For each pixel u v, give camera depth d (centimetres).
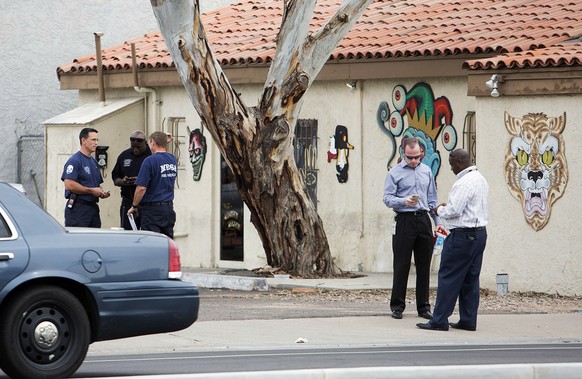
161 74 3850
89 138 2905
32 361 1650
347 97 3494
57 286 1678
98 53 3981
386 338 2164
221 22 4294
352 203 3488
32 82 4691
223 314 2516
